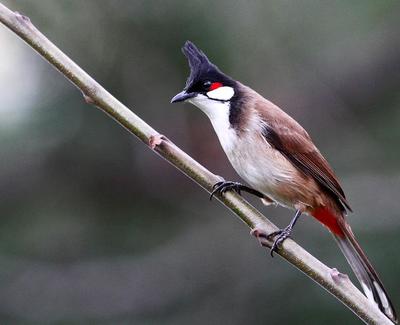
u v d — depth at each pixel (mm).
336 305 11344
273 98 12289
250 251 12359
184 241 12445
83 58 11086
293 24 11812
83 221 12336
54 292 12016
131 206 12414
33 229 12242
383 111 13008
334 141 12867
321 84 12688
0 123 11648
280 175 7805
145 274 12188
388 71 12789
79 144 11859
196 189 12539
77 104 11547
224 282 12203
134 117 6234
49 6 10945
